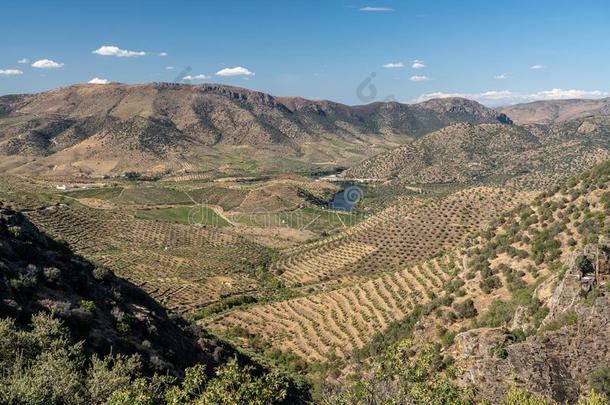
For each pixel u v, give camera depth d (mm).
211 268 170375
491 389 41188
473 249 84812
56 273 49531
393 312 86688
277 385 25297
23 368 30062
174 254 184625
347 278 137625
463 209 146875
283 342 93562
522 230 75375
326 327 94062
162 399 29609
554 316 46375
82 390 28750
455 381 44000
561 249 63750
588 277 47125
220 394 23734
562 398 38938
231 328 104188
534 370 41125
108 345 43969
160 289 139250
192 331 66875
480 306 64125
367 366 64062
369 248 151000
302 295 129625
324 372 76188
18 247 51188
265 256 196375
